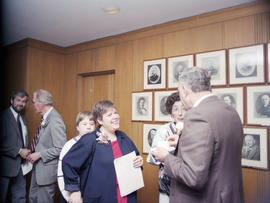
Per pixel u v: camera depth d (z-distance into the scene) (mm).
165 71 2586
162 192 1582
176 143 1286
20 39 3291
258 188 1950
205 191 977
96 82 3393
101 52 3234
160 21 2607
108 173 1385
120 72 3010
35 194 2205
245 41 2096
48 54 3494
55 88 3584
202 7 2229
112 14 2422
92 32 2992
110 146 1465
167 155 1101
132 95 2848
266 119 1944
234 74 2125
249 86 2043
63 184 1588
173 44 2562
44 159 2113
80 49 3500
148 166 2637
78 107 3535
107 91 3250
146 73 2746
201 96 1093
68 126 3594
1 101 3328
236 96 2104
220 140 958
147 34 2773
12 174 2273
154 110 2654
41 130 2248
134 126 2828
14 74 3373
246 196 1993
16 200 2432
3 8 2186
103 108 1494
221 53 2203
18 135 2359
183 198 1032
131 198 1463
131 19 2555
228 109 1073
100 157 1403
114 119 1486
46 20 2580
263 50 1978
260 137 1962
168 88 2557
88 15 2445
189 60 2412
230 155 1004
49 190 2186
